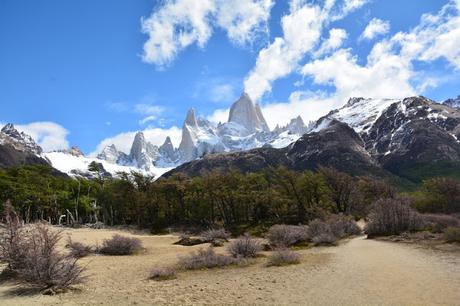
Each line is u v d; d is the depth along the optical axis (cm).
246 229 7912
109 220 11194
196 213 9294
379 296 1357
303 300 1367
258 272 2158
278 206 8750
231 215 9344
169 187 9956
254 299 1429
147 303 1427
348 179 9481
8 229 2028
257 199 8869
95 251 3556
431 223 4647
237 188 9288
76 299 1509
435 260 2231
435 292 1380
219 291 1623
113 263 2772
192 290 1669
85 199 11431
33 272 1688
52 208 10744
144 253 3603
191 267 2425
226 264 2523
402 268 1980
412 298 1304
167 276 2077
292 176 9006
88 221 11494
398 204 4666
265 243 3847
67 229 7275
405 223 4497
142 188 10875
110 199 11044
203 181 9575
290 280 1814
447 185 7225
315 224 4500
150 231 8675
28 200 9819
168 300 1472
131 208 10706
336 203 9312
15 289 1686
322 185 8950
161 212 9650
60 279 1711
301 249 3572
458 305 1199
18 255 1912
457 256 2355
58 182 12125
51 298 1526
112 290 1700
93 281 1956
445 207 7031
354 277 1781
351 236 4997
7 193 9556
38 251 1772
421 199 7412
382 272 1880
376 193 9425
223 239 4953
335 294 1431
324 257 2744
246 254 2933
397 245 3328
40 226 2000
